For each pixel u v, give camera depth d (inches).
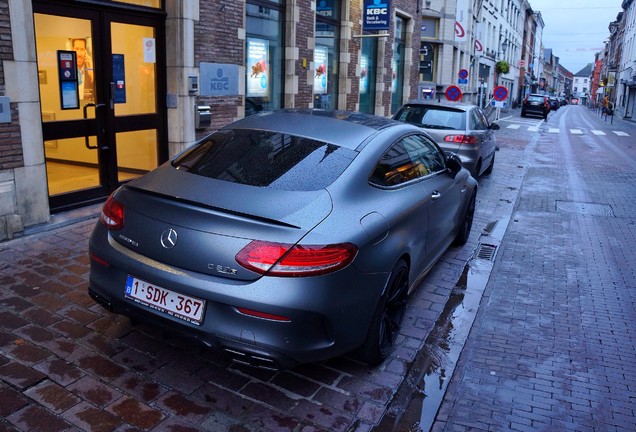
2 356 133.6
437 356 153.5
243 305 111.6
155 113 297.4
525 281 220.4
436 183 187.5
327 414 122.1
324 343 120.6
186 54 297.7
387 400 129.5
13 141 210.2
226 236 113.7
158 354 140.2
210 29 315.6
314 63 459.2
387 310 147.9
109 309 131.4
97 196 265.3
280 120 161.6
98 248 130.6
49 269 185.8
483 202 366.6
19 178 214.2
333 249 116.1
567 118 1813.5
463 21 1285.7
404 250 145.6
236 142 149.4
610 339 172.1
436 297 196.2
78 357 135.9
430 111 385.4
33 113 216.1
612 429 126.1
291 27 414.9
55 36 237.1
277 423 117.5
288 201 122.6
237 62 344.2
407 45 720.3
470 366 150.4
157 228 120.6
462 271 225.3
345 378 137.3
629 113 1878.7
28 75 212.2
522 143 810.2
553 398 137.3
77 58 248.1
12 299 162.9
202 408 120.4
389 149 158.2
